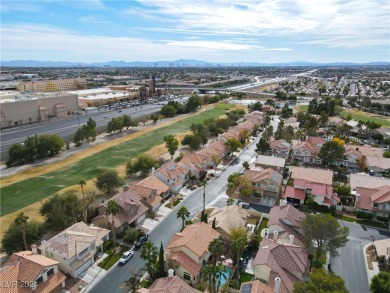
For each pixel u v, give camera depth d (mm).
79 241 55562
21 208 77688
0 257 58062
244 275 54594
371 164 104500
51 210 66125
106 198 81875
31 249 57250
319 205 78062
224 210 69875
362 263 58500
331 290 39375
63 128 166375
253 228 67875
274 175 88250
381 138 141625
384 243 60250
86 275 54156
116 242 64188
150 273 51625
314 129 147875
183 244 54656
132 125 167000
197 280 53781
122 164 111688
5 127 166875
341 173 100875
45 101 190875
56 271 50500
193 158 102562
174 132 161625
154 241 64625
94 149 131000
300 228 61438
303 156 114062
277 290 44219
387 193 74625
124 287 51375
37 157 119562
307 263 54625
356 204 76750
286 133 137125
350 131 155750
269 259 51250
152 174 89000
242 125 155500
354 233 68688
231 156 121625
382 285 44875
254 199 84562
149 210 76500
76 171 105062
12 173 103750
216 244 49906
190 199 84500
